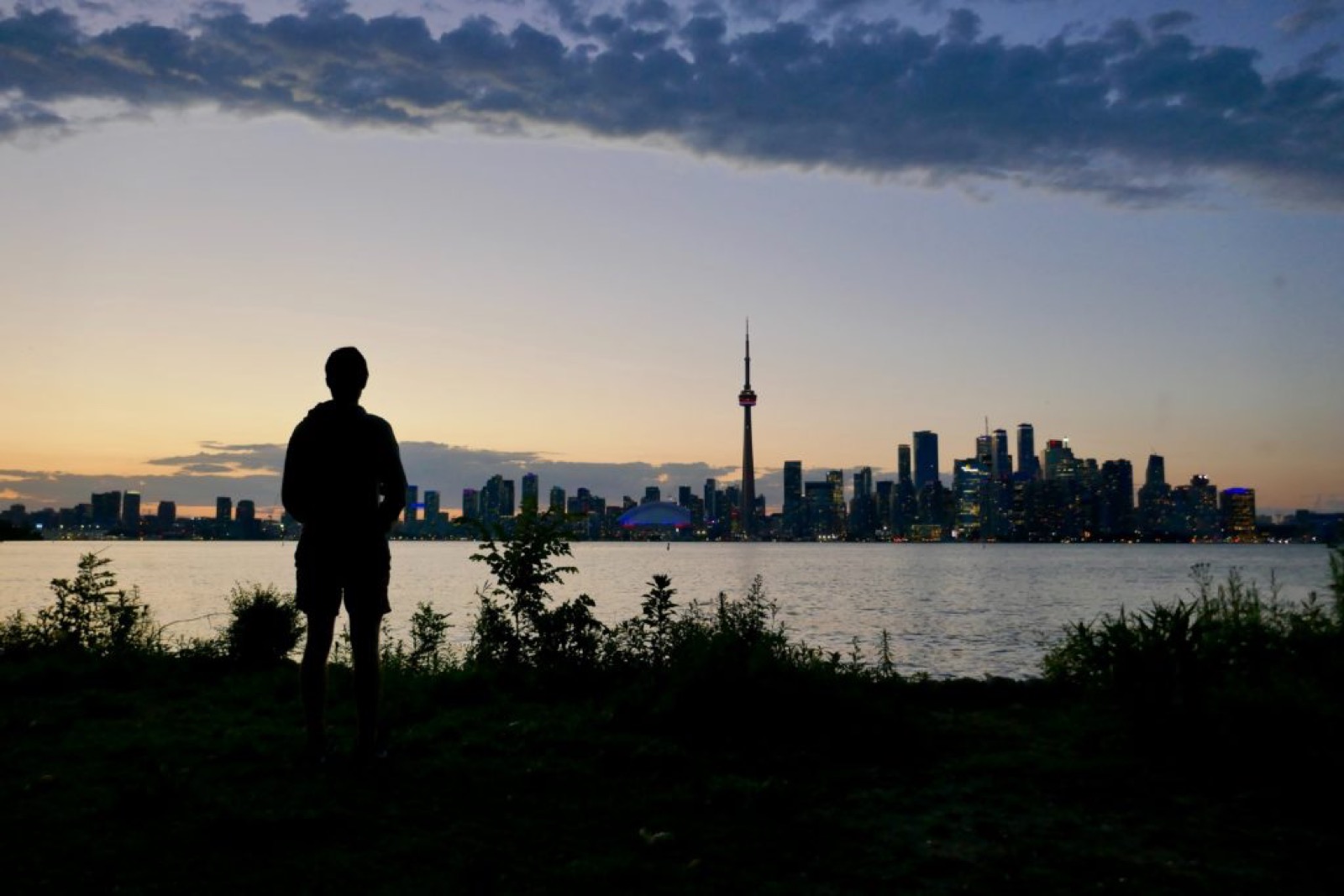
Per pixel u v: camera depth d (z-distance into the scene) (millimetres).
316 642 5570
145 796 4715
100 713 7352
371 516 5629
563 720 7184
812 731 6684
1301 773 5398
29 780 5195
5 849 4066
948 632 34750
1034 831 4594
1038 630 35562
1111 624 7461
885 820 4758
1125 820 4777
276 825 4359
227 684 8898
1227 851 4305
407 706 7535
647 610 9289
